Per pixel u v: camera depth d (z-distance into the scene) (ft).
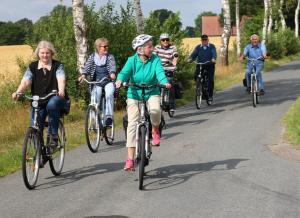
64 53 53.83
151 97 25.58
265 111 48.08
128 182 25.17
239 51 126.72
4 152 34.35
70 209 21.18
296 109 46.42
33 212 20.94
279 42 140.67
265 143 33.24
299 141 32.78
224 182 24.61
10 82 58.65
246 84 53.52
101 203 21.88
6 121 44.96
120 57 55.11
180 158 30.12
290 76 88.02
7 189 24.50
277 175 25.58
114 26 56.29
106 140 34.99
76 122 46.44
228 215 19.98
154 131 25.95
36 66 25.72
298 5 195.72
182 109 53.36
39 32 57.41
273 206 20.97
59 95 24.99
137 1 59.26
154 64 25.32
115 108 53.47
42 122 25.53
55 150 26.02
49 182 25.67
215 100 59.93
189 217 19.85
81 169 28.35
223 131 38.37
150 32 65.87
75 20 51.26
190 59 53.62
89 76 36.29
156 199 22.22
